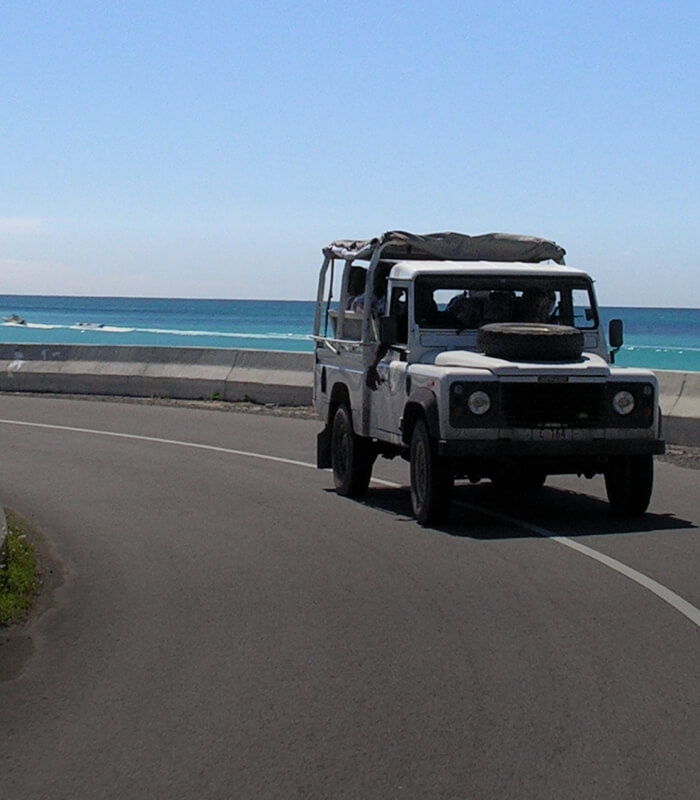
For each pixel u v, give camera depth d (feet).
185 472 53.72
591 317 44.06
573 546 37.01
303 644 26.76
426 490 40.09
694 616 28.68
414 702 22.71
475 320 42.70
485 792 18.45
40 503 45.83
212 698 23.11
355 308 47.21
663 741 20.56
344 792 18.54
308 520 42.19
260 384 84.53
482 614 29.09
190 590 32.04
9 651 26.58
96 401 87.56
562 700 22.70
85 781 19.12
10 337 247.70
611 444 38.93
